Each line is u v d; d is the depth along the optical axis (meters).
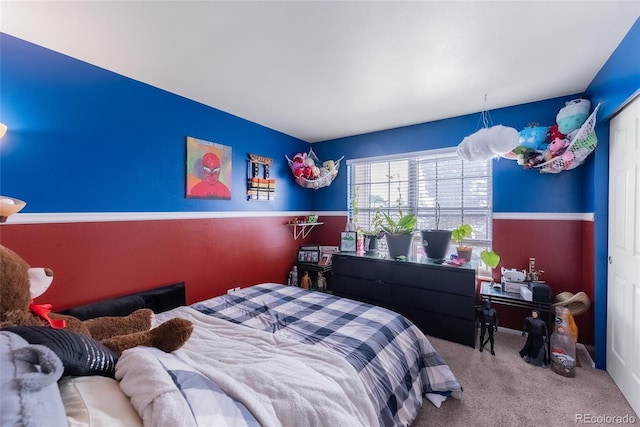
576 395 1.78
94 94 1.98
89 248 1.95
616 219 1.91
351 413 1.04
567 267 2.47
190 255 2.59
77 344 0.81
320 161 3.94
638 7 1.40
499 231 2.76
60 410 0.60
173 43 1.74
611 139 1.98
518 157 2.50
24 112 1.68
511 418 1.59
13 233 1.64
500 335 2.69
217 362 1.21
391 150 3.44
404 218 3.03
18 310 1.01
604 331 2.05
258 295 2.20
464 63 1.96
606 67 1.91
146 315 1.66
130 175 2.17
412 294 2.76
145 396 0.73
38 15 1.46
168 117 2.42
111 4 1.40
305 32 1.64
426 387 1.70
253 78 2.19
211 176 2.76
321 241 4.03
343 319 1.73
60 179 1.82
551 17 1.49
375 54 1.86
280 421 0.91
